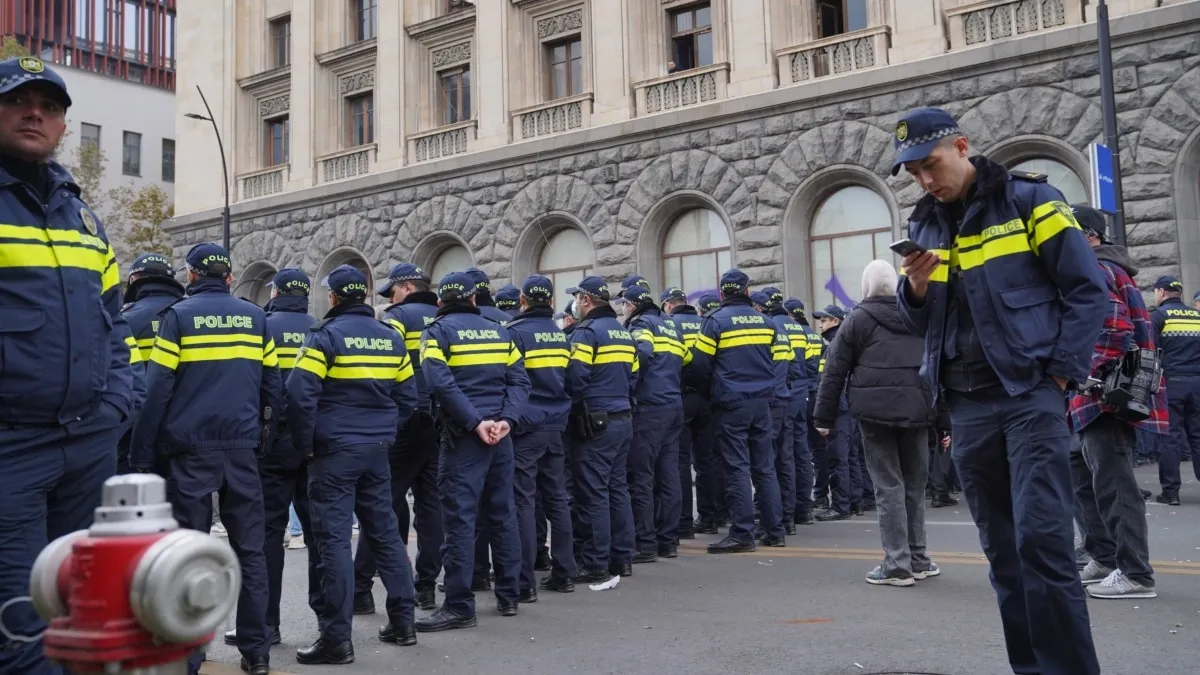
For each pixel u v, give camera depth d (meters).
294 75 28.14
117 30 56.84
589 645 5.98
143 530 2.03
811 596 7.08
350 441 5.95
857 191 18.92
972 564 8.14
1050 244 4.00
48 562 2.11
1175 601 6.36
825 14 20.09
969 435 4.24
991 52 17.00
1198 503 11.14
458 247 24.78
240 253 28.77
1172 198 15.52
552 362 7.61
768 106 19.41
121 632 1.97
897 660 5.31
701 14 21.64
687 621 6.48
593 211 21.88
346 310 6.20
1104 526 6.96
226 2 30.02
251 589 5.55
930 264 4.12
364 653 6.06
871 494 12.52
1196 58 15.40
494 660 5.75
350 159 26.80
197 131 30.47
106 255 4.05
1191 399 11.23
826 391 7.60
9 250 3.64
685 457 10.31
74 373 3.74
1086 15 16.50
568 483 9.01
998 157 17.17
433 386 6.59
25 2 52.88
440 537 7.48
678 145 20.69
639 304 9.15
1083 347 3.91
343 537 5.92
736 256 19.89
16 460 3.64
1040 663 3.98
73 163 43.12
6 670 3.48
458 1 25.58
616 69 21.78
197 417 5.33
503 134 23.62
